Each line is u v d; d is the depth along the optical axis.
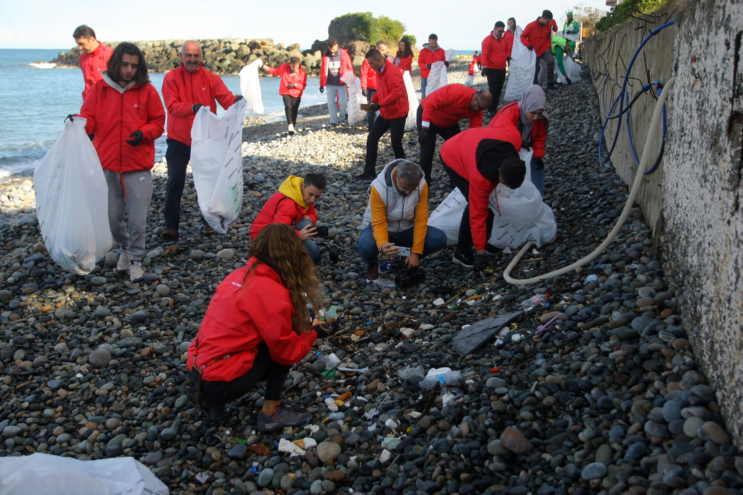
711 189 2.59
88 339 3.87
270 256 2.65
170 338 3.91
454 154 4.37
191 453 2.79
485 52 10.49
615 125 6.79
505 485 2.30
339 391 3.23
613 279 3.55
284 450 2.76
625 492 2.02
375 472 2.54
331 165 8.82
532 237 4.61
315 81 38.16
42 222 4.31
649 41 4.70
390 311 4.06
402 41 13.45
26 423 3.07
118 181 4.54
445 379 3.04
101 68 6.56
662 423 2.32
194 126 5.17
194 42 5.23
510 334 3.40
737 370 2.11
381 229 4.17
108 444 2.89
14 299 4.38
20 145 11.48
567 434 2.46
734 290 2.18
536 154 5.02
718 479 1.92
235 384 2.70
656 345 2.73
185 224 5.99
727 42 2.49
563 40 12.62
